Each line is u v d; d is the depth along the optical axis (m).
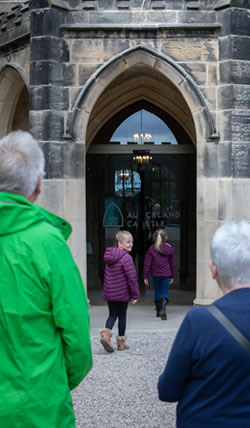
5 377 1.86
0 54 9.44
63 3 8.30
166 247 8.23
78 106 8.31
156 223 10.99
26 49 8.82
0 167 2.04
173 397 2.00
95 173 10.95
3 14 9.37
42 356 1.89
